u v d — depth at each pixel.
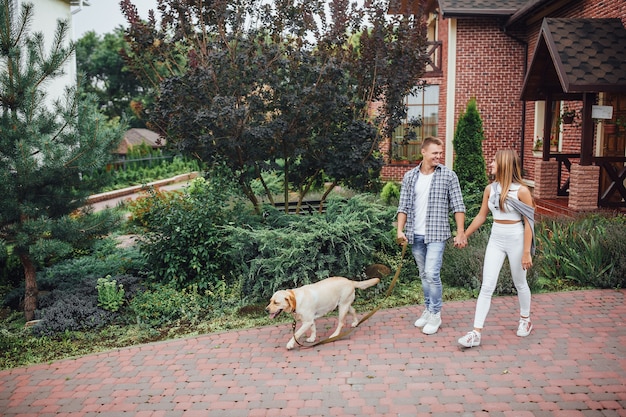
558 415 3.76
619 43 10.34
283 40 8.29
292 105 7.70
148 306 6.43
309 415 3.96
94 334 6.05
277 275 6.50
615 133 11.70
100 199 18.47
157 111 8.20
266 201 10.27
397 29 8.26
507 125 16.31
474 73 16.17
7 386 4.79
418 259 5.45
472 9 15.41
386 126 8.52
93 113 6.65
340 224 6.73
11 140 6.20
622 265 6.55
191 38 8.27
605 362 4.53
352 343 5.26
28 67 6.34
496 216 4.91
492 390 4.16
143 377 4.79
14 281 8.15
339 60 8.16
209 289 7.09
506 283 6.48
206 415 4.05
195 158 8.42
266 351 5.21
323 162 8.34
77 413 4.21
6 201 6.15
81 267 8.05
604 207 10.24
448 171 5.21
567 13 13.45
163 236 7.39
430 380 4.39
